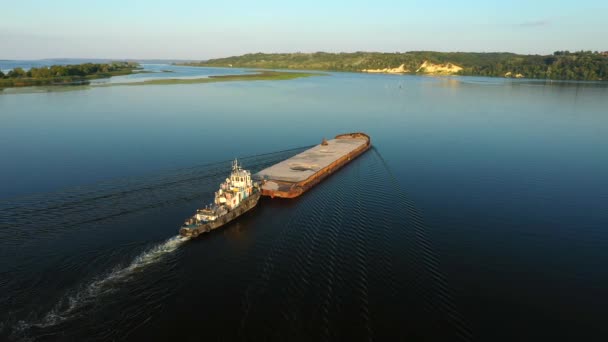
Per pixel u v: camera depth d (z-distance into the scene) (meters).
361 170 89.81
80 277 44.44
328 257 49.62
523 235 58.16
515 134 130.38
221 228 57.97
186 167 86.38
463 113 176.12
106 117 144.62
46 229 55.53
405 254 50.94
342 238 54.94
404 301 41.25
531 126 145.00
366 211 64.94
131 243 52.22
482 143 117.44
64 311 38.81
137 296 41.41
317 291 42.50
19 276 44.16
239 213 62.47
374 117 163.88
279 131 130.62
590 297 43.69
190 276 45.22
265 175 79.75
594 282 46.62
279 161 94.12
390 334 36.41
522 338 36.91
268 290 42.56
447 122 153.62
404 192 74.75
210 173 82.12
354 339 35.62
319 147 105.44
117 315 38.44
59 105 168.75
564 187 78.88
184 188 72.81
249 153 101.00
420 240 54.97
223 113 161.38
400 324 37.81
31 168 83.38
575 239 57.25
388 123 151.12
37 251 49.53
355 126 143.75
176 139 113.69
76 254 49.09
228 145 108.88
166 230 56.16
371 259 49.38
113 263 47.50
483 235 57.66
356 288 43.12
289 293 42.06
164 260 48.53
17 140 107.75
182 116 151.50
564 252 53.47
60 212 61.25
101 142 107.62
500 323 38.78
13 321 37.19
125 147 102.94
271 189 71.56
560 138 124.06
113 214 60.88
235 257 49.53
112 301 40.50
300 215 62.84
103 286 42.97
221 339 35.50
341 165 93.00
